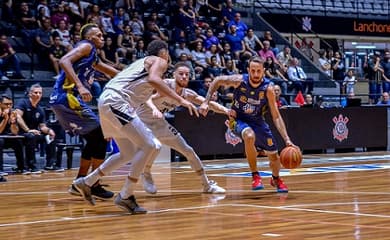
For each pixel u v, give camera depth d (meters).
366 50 25.38
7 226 5.70
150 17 17.53
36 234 5.29
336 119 15.38
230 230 5.35
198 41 17.31
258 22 21.39
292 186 8.70
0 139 11.04
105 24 16.27
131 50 16.22
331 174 10.42
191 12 18.16
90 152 7.25
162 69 6.39
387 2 25.08
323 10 23.41
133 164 6.27
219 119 13.88
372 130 15.97
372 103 18.97
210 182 8.05
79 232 5.36
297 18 22.73
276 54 19.03
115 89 6.33
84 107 7.24
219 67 17.03
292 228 5.40
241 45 18.42
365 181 9.30
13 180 10.09
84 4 17.31
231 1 20.06
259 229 5.37
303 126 14.88
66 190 8.55
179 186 8.88
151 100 7.65
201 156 13.74
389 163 12.62
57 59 15.18
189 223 5.73
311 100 16.28
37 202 7.30
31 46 15.39
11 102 11.28
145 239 5.01
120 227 5.58
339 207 6.65
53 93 7.36
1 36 14.56
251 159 8.15
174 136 7.84
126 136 6.29
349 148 15.62
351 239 4.87
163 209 6.63
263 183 9.12
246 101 7.81
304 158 13.85
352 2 24.27
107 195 7.30
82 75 7.11
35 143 11.39
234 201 7.22
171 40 17.50
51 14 16.08
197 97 7.92
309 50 21.81
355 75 22.80
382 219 5.83
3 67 14.45
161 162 13.29
